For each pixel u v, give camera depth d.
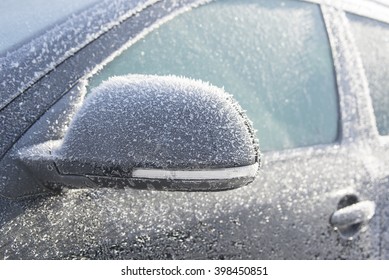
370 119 1.83
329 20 1.82
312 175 1.65
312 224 1.64
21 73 1.35
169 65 1.50
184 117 1.21
